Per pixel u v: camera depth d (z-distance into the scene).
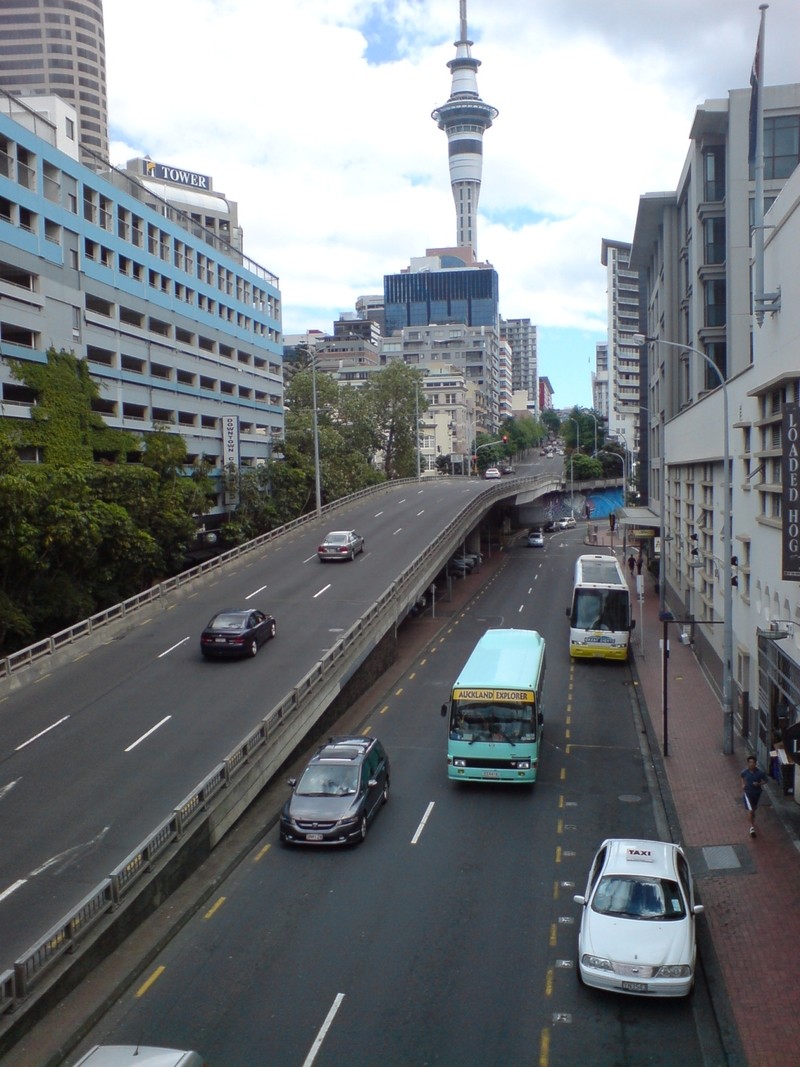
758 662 28.14
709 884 19.59
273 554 57.25
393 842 22.48
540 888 19.66
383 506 78.88
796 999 14.98
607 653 43.12
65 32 181.62
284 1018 14.64
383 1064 13.41
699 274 58.88
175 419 67.25
